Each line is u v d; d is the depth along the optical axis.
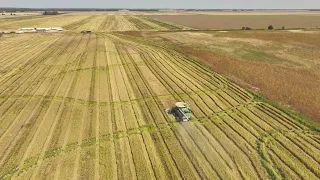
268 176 17.50
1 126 23.80
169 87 32.97
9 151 20.09
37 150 20.19
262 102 28.45
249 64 41.66
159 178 17.38
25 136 22.12
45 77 36.50
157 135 22.33
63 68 40.44
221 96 30.19
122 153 19.91
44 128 23.31
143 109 27.09
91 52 50.06
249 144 21.03
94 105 27.94
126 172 17.92
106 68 40.44
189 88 32.53
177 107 25.48
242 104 28.05
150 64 42.91
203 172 17.89
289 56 47.97
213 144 21.00
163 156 19.61
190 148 20.48
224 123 24.31
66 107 27.47
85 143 21.11
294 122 24.17
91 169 18.14
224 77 36.16
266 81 33.78
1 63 43.69
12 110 26.88
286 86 32.09
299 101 28.02
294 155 19.69
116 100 29.12
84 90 31.89
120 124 24.02
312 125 23.41
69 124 23.98
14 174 17.70
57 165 18.53
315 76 35.94
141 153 19.91
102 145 20.86
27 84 33.88
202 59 45.34
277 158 19.33
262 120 24.72
